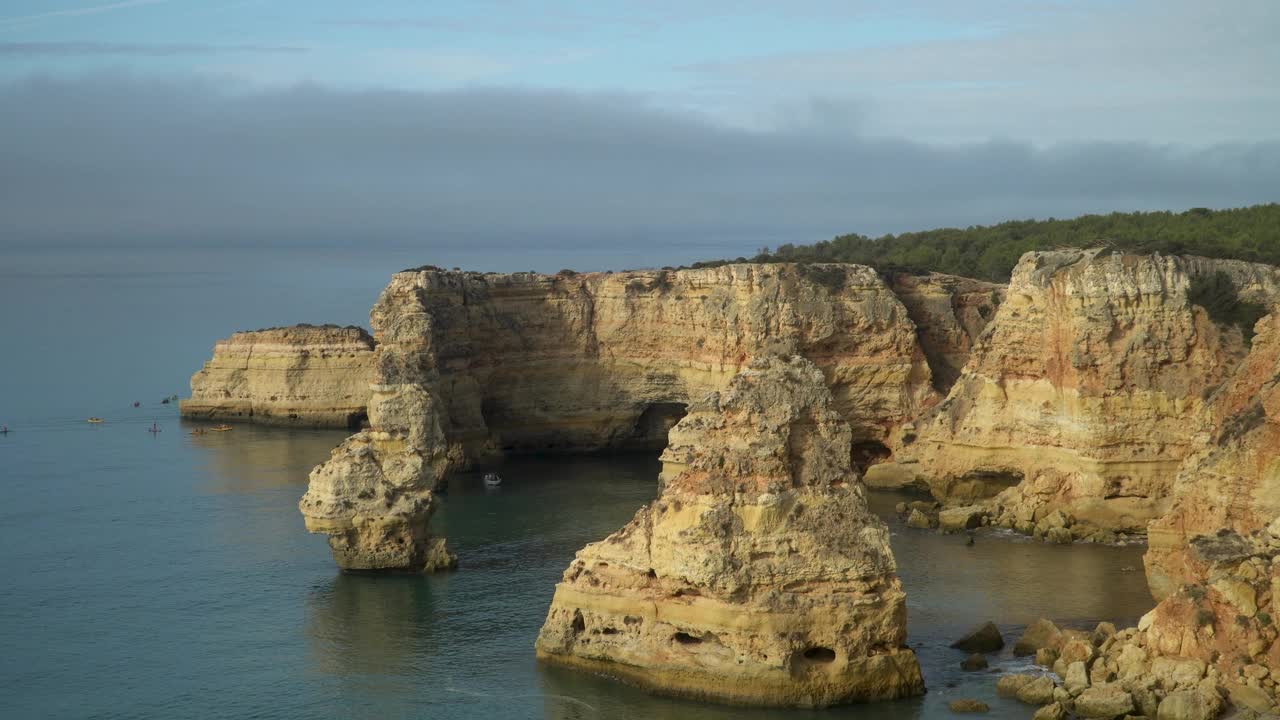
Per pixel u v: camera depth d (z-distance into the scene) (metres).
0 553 89.06
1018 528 92.62
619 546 59.31
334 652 65.94
